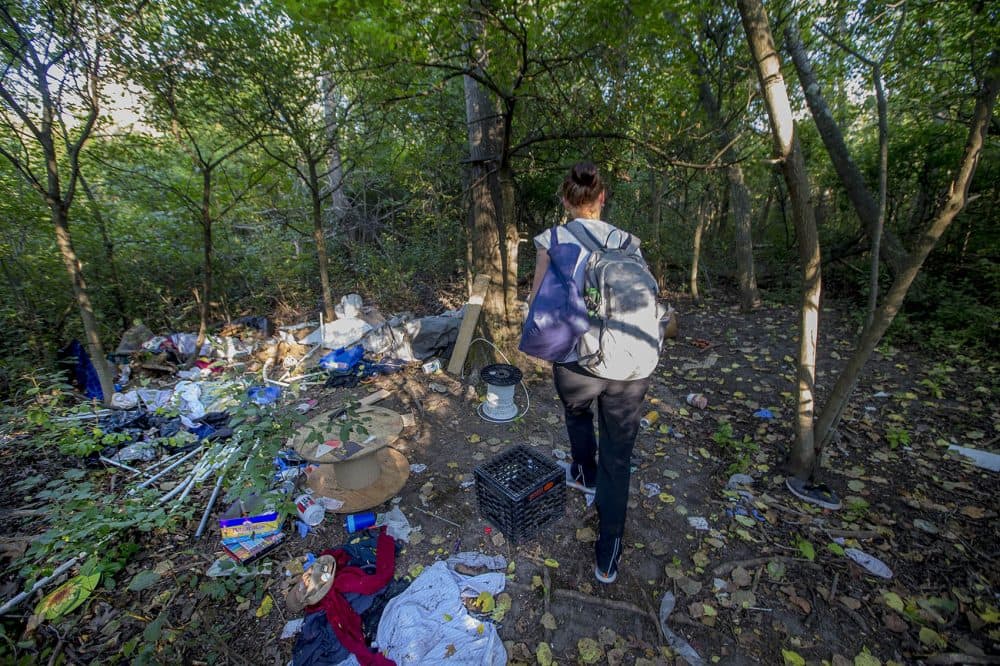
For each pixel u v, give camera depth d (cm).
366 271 812
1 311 452
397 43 272
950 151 579
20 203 448
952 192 194
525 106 424
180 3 373
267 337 588
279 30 423
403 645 176
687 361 483
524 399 390
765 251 886
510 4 253
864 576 205
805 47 447
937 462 288
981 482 268
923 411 352
